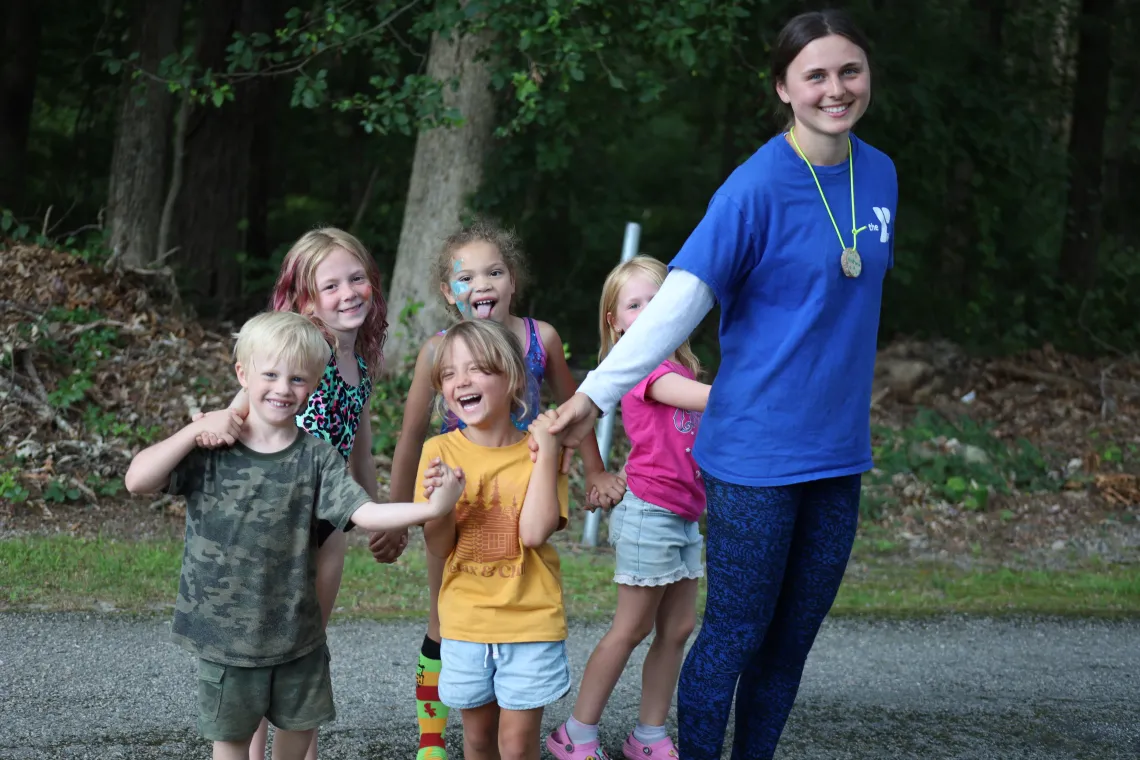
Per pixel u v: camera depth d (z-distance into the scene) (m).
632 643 3.58
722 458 2.98
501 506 2.99
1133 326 14.14
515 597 2.98
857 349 2.95
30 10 13.48
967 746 4.04
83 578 5.42
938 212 12.13
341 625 5.07
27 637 4.62
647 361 2.93
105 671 4.31
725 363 3.02
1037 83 13.37
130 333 8.54
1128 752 4.04
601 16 9.43
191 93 9.89
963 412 10.49
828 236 2.89
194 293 11.86
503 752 3.03
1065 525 8.05
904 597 6.17
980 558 7.25
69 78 14.81
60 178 15.27
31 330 7.86
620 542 3.56
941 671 4.93
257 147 13.40
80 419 7.55
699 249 2.88
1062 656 5.20
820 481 3.00
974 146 11.74
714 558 3.02
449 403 3.05
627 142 15.52
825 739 4.07
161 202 11.91
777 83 2.96
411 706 4.16
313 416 3.18
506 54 9.30
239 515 2.79
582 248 14.19
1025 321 13.73
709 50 9.55
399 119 8.97
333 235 3.32
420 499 3.03
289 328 2.80
